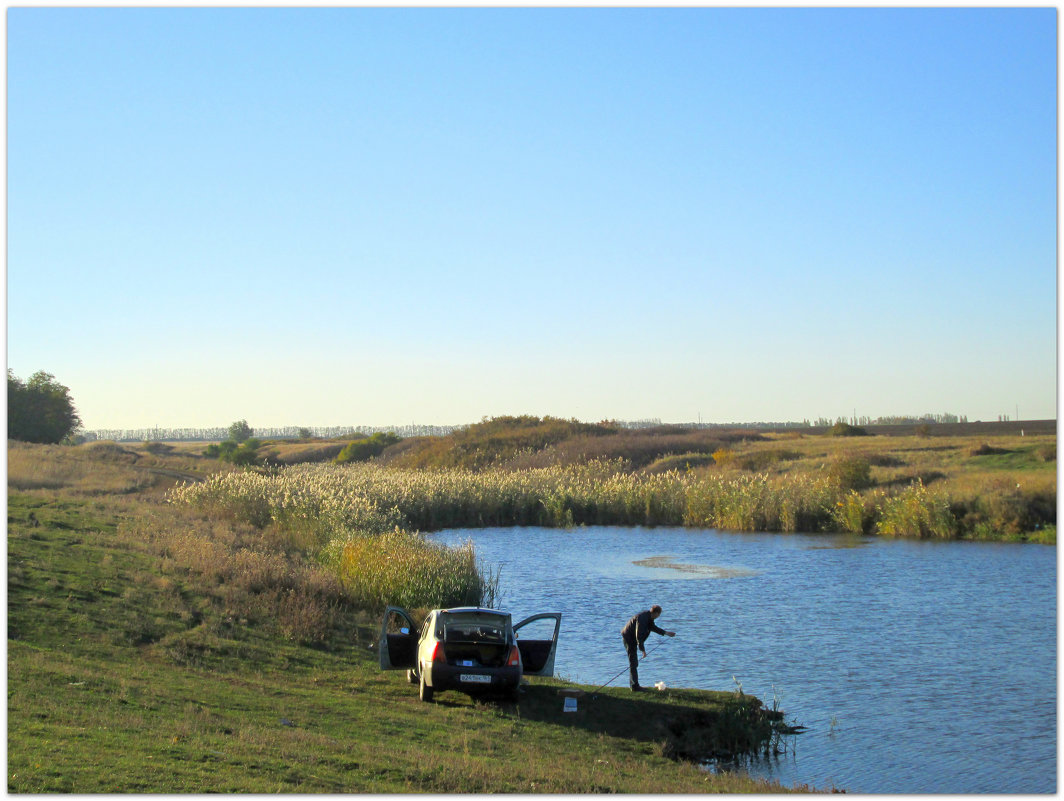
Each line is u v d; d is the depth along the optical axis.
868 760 15.07
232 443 136.38
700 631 25.58
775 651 23.05
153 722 12.10
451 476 66.62
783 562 40.00
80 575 22.09
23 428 102.19
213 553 27.31
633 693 17.92
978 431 119.12
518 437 100.94
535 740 14.44
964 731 16.66
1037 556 40.62
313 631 20.53
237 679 16.31
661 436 104.12
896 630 25.58
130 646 17.36
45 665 14.40
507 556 43.00
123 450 101.50
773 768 14.73
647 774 13.02
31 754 9.79
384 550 28.05
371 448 125.50
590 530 54.88
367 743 12.80
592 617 27.77
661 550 44.94
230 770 10.27
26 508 33.34
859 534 50.53
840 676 20.47
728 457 80.44
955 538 47.09
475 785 11.03
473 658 16.30
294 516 39.50
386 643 18.06
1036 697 18.81
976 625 26.33
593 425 109.19
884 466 68.38
